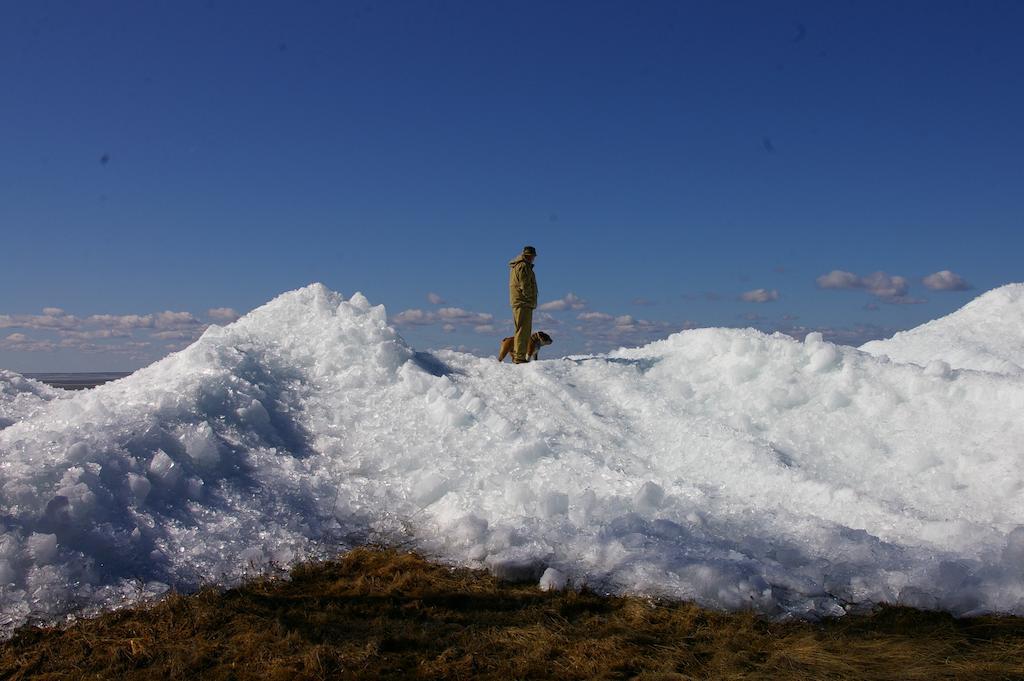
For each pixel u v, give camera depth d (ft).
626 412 27.81
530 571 17.31
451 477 22.27
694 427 25.67
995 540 18.30
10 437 20.48
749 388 27.99
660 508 20.74
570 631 14.44
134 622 14.56
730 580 15.96
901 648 13.64
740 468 23.16
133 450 19.77
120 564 16.35
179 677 12.77
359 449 23.88
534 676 12.79
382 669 13.01
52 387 28.94
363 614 15.23
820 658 13.20
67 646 13.84
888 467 23.27
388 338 30.22
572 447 24.57
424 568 17.57
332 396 27.09
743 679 12.54
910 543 18.84
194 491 19.45
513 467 23.13
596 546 17.90
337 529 19.83
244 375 26.32
